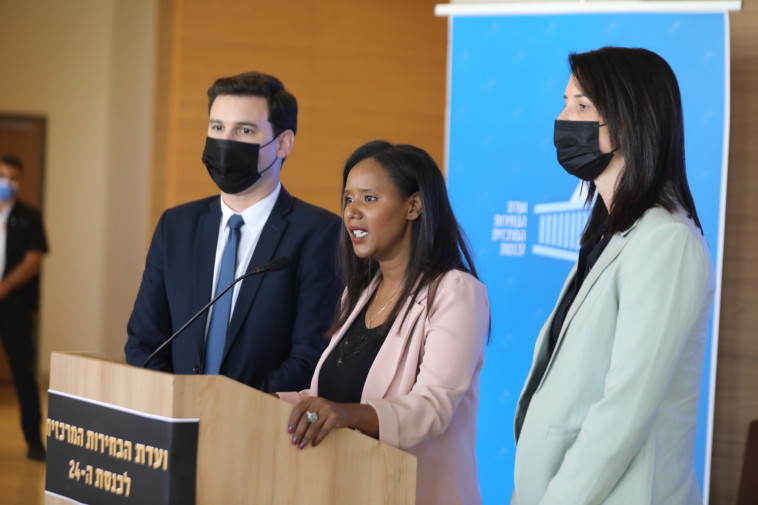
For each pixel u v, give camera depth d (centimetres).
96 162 956
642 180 196
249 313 300
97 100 954
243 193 309
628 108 198
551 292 391
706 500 369
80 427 187
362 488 191
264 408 178
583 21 387
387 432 201
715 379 374
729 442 405
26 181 959
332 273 305
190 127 796
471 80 399
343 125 824
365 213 239
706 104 369
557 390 195
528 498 198
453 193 400
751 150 400
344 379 239
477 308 230
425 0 831
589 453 181
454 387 218
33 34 953
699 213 368
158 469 168
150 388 171
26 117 956
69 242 961
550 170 391
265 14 805
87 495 184
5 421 776
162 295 314
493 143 397
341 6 819
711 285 192
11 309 639
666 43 374
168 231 317
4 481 566
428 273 235
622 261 192
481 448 397
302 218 312
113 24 941
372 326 243
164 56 824
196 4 794
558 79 390
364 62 825
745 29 398
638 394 180
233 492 174
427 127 838
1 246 652
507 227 395
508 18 396
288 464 181
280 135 312
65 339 960
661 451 186
